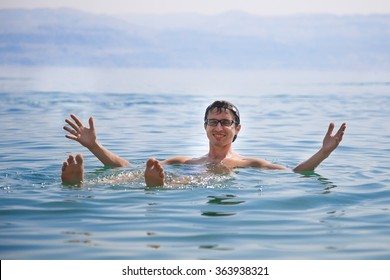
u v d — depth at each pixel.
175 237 5.91
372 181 8.55
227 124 9.30
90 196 7.44
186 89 28.16
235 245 5.71
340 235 6.06
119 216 6.59
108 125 15.76
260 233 6.07
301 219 6.60
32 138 13.14
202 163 9.34
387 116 18.19
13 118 17.12
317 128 15.38
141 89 27.95
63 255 5.42
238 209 6.93
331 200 7.43
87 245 5.67
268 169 9.18
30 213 6.70
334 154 11.23
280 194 7.63
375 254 5.53
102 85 30.39
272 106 20.89
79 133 9.02
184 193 7.62
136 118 17.39
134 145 12.30
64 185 8.03
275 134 14.19
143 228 6.19
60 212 6.74
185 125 15.88
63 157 10.59
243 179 8.45
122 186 7.95
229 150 9.53
